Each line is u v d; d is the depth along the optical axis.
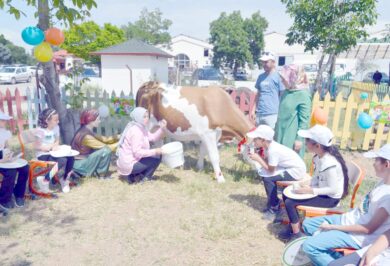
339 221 3.32
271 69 5.98
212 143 5.87
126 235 4.19
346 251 2.99
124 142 5.62
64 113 7.02
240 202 5.16
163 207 4.94
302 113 5.30
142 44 19.80
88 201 5.08
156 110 6.06
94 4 5.54
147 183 5.74
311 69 31.14
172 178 6.07
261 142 4.52
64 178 5.30
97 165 5.75
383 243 2.62
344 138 8.32
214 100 5.72
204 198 5.25
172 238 4.14
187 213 4.77
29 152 7.15
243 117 5.69
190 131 5.91
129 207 4.92
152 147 6.91
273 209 4.65
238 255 3.83
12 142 8.13
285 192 4.00
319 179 3.90
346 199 5.23
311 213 3.71
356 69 28.22
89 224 4.43
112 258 3.75
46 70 6.71
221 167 6.69
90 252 3.84
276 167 4.59
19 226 4.33
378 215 2.83
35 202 4.99
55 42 5.44
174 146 5.61
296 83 5.31
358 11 11.89
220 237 4.16
